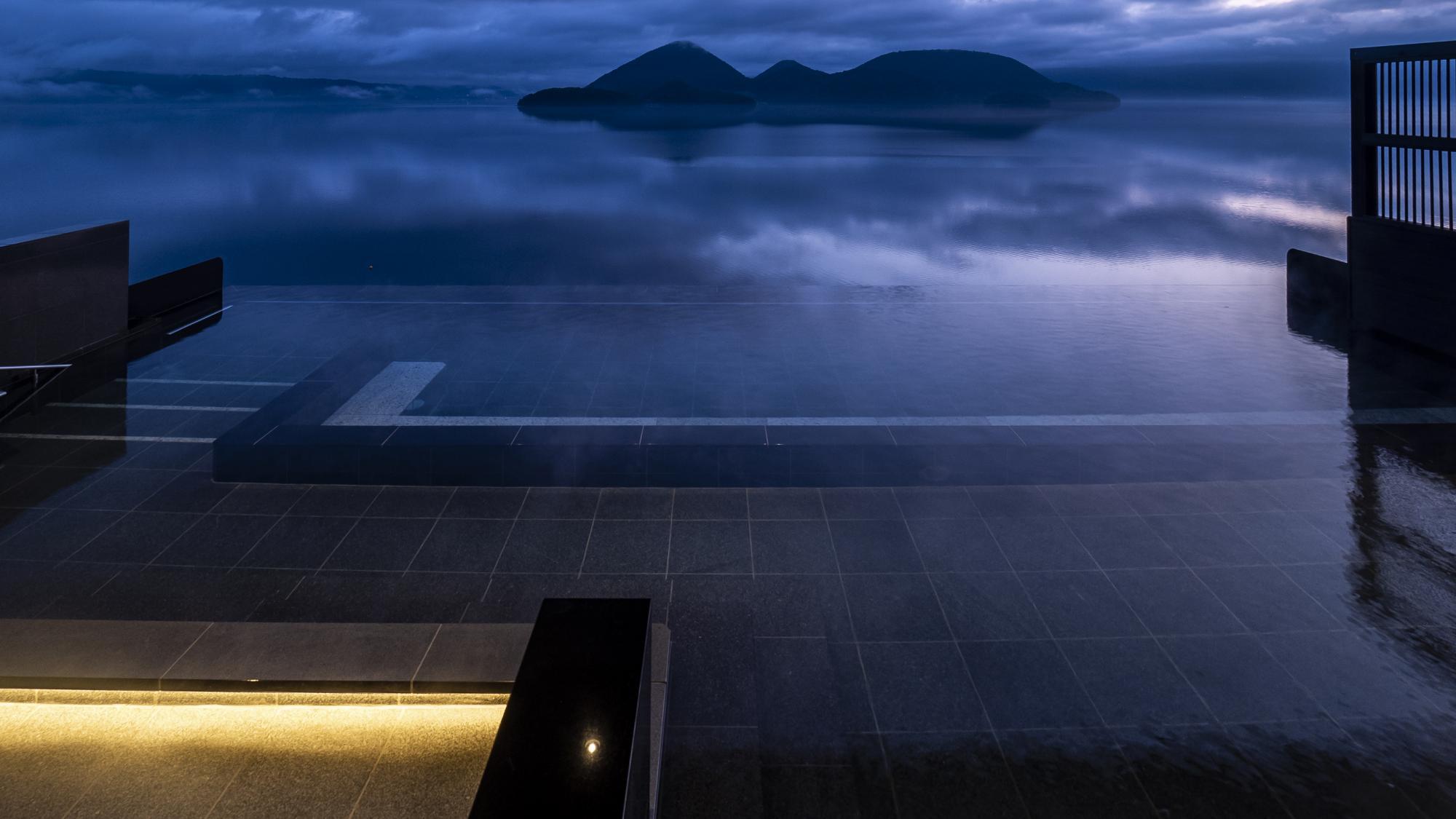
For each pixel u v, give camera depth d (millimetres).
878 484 6008
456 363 8523
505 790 1486
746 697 3678
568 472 6000
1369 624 4242
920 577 4738
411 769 3139
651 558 4945
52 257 8586
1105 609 4410
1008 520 5430
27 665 3535
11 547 5012
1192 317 10492
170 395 7832
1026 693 3746
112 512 5496
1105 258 19891
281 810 2949
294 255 27469
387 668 3518
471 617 4324
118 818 2906
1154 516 5449
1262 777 3250
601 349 9031
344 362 8547
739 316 10609
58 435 6840
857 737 3469
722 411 7023
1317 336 9539
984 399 7398
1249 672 3879
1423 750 3377
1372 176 9734
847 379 7992
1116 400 7379
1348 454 6277
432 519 5438
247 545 5066
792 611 4398
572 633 1980
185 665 3533
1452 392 7430
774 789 3184
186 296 11516
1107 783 3229
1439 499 5566
